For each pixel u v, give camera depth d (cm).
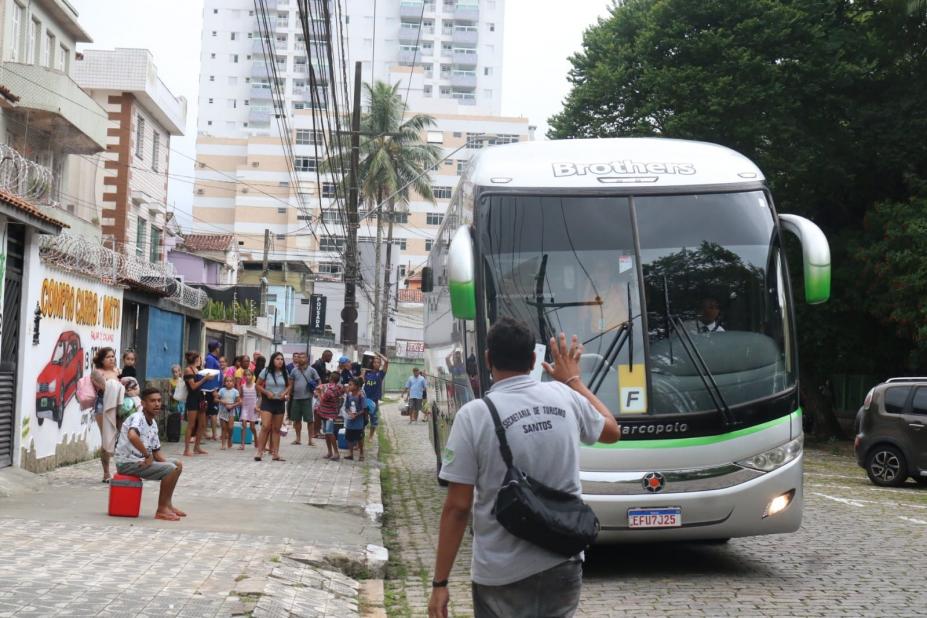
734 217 962
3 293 1336
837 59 2972
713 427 902
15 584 727
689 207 962
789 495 916
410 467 2117
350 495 1451
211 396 2162
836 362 3219
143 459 1093
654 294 930
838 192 3231
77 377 1677
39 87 2645
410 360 7825
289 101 12375
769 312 941
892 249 2759
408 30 12712
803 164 2994
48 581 745
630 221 951
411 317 8412
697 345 920
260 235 10794
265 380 1900
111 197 3716
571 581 408
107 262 1811
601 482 888
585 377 908
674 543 1134
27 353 1427
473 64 12738
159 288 2209
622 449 891
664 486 891
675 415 898
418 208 10844
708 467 897
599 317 925
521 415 413
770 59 3067
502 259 941
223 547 940
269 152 10856
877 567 983
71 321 1636
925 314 2622
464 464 411
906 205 2798
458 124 11031
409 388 3850
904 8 2822
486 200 958
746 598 836
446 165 10931
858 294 2983
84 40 3256
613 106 3328
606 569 980
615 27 3416
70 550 874
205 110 12438
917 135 2952
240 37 12444
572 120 3397
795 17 2991
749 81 2981
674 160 995
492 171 981
